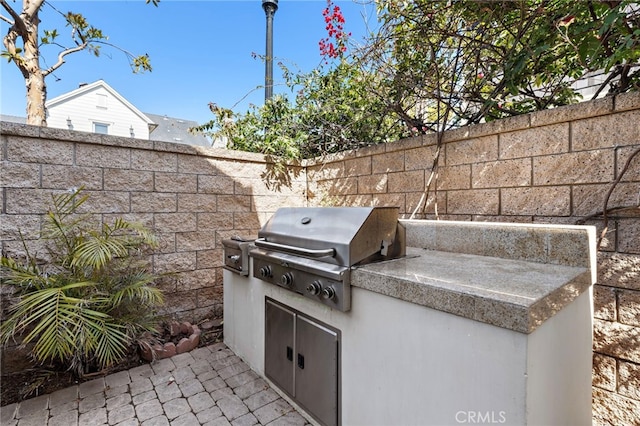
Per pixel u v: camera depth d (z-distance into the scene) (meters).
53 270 2.62
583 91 2.97
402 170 3.05
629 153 1.76
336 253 1.75
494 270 1.60
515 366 1.05
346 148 4.15
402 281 1.41
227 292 3.01
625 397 1.79
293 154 4.05
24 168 2.53
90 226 2.76
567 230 1.71
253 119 4.46
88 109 11.99
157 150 3.16
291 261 1.98
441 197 2.72
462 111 2.89
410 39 3.01
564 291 1.30
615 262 1.81
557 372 1.26
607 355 1.85
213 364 2.70
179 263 3.31
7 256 2.45
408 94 3.16
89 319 2.14
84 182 2.79
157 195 3.17
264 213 3.89
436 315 1.29
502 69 2.59
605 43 2.05
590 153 1.91
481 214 2.46
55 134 2.65
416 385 1.37
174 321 3.27
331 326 1.82
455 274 1.51
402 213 3.04
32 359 2.52
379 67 3.24
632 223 1.75
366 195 3.41
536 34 2.30
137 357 2.78
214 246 3.54
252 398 2.24
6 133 2.45
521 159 2.23
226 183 3.62
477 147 2.49
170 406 2.15
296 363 2.09
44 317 2.03
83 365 2.52
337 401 1.78
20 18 3.50
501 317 1.08
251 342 2.62
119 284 2.60
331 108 4.15
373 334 1.57
